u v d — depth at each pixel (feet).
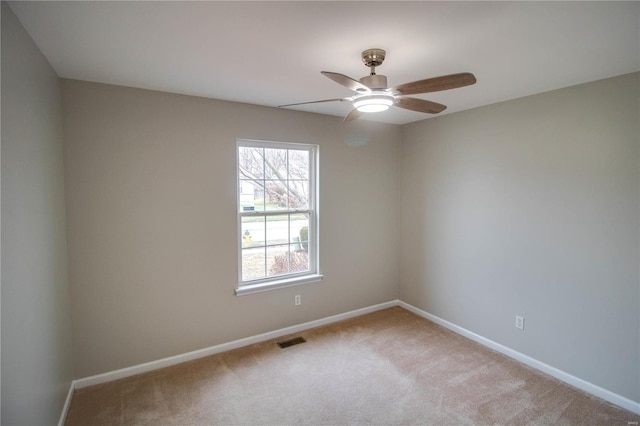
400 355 10.08
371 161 13.11
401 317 13.09
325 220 12.14
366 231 13.20
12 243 4.70
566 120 8.54
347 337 11.30
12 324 4.65
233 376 8.91
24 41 5.33
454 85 5.65
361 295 13.28
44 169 6.35
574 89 8.36
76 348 8.23
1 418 4.26
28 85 5.51
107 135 8.31
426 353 10.22
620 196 7.65
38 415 5.64
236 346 10.50
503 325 10.21
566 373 8.73
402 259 14.05
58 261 7.20
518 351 9.82
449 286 11.98
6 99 4.58
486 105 10.44
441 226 12.19
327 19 5.09
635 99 7.36
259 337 10.93
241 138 10.19
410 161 13.43
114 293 8.61
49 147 6.74
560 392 8.28
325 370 9.23
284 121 10.96
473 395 8.13
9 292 4.57
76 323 8.20
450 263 11.91
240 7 4.74
